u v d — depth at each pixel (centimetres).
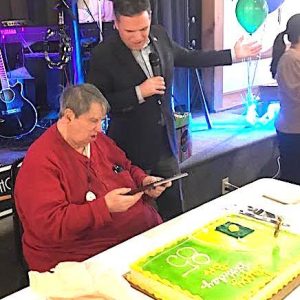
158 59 207
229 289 111
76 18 317
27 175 155
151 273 119
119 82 203
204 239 135
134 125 212
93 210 153
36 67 333
